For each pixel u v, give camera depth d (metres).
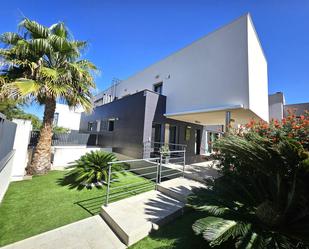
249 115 7.73
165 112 9.80
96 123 14.75
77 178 5.83
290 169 2.64
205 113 7.84
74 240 2.88
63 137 12.59
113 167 6.28
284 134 3.14
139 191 5.39
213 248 2.56
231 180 3.91
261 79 8.78
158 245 2.75
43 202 4.49
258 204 3.19
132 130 9.61
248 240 2.07
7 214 3.79
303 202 2.64
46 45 6.06
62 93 6.38
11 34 6.03
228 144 3.14
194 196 3.23
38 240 2.86
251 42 6.75
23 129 6.60
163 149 8.20
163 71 10.50
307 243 2.13
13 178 6.19
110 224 3.35
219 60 7.22
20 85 5.44
